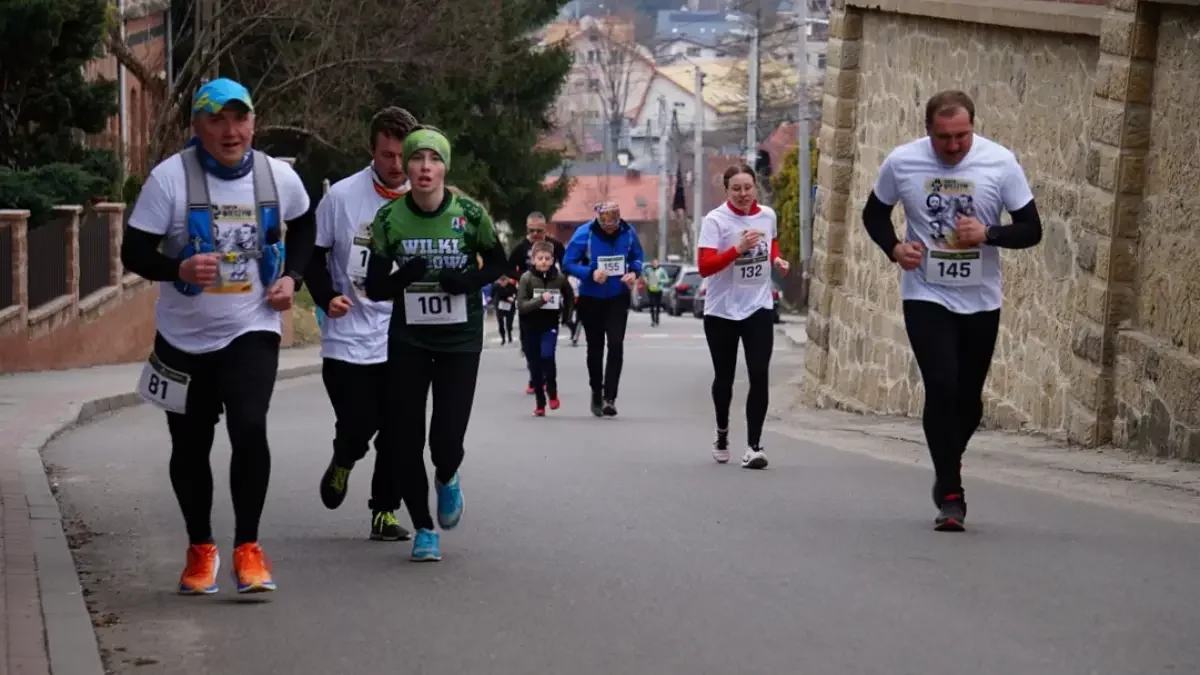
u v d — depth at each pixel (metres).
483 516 9.46
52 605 6.83
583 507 9.80
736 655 6.15
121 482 11.12
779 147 92.31
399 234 7.77
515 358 31.84
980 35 15.77
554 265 17.67
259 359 7.01
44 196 23.39
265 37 39.47
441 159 7.73
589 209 117.12
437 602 7.12
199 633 6.58
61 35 25.47
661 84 122.56
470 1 37.97
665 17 127.12
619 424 16.39
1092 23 12.88
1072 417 13.07
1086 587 7.29
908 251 8.77
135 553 8.37
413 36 36.97
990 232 8.76
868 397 18.50
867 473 11.62
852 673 5.88
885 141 18.38
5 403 17.08
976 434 14.23
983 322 8.97
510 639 6.44
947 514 8.80
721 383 12.28
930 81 17.02
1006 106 15.17
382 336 8.47
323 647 6.34
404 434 7.95
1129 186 12.42
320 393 22.20
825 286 20.03
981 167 8.82
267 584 7.08
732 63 102.94
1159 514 9.41
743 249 11.75
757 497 10.25
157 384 7.00
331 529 9.10
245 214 6.96
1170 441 11.80
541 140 52.66
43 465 11.86
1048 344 13.99
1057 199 13.91
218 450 12.95
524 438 14.48
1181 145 11.87
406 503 8.05
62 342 24.77
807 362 20.92
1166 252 12.08
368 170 8.49
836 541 8.52
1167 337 12.06
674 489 10.64
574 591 7.34
